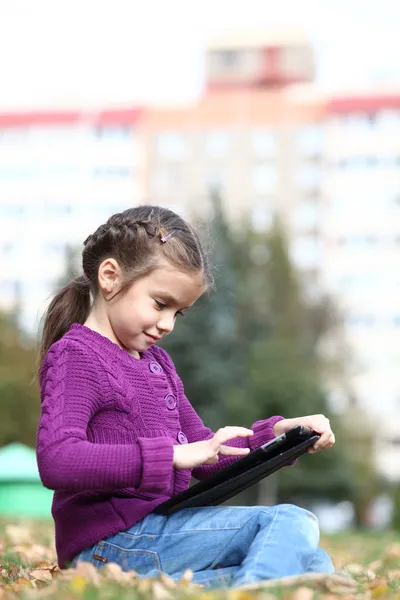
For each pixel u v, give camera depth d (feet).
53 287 150.41
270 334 148.05
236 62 326.44
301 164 317.22
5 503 58.75
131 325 14.28
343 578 13.15
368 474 178.70
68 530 14.14
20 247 318.45
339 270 305.73
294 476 131.13
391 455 279.49
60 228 318.86
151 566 13.69
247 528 13.64
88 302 15.15
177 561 13.67
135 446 13.25
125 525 13.88
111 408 13.99
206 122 321.32
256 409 128.57
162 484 13.15
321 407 132.46
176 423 14.78
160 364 15.61
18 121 321.73
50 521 45.24
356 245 307.58
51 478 13.07
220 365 137.59
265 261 179.93
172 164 320.70
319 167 316.40
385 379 291.38
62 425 13.35
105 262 14.43
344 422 163.43
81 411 13.56
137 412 14.15
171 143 321.32
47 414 13.53
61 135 321.52
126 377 14.24
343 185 311.88
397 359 293.43
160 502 14.14
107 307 14.60
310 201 315.58
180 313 14.82
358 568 20.62
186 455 13.37
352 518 179.63
